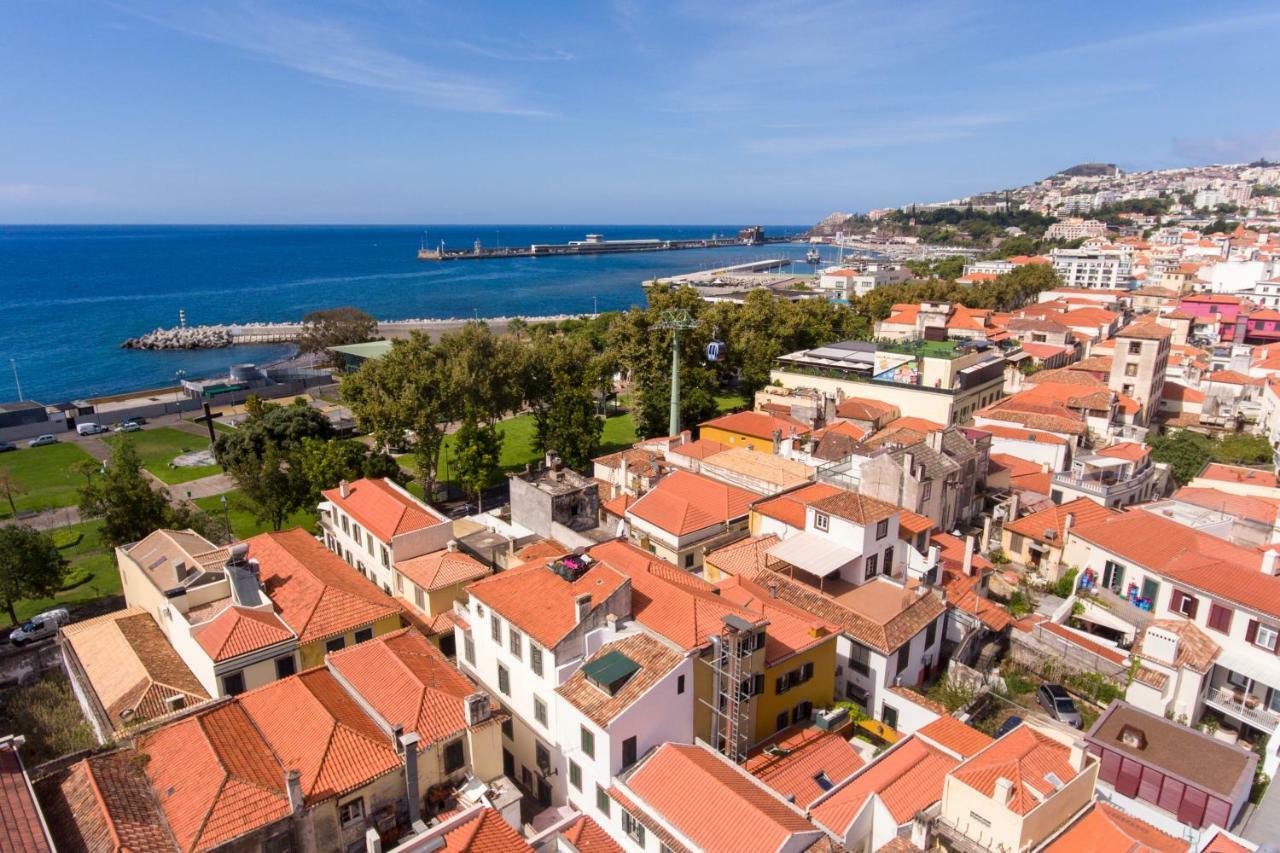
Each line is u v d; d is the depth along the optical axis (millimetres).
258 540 58500
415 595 55750
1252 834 35750
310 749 34688
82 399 166875
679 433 104188
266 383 159375
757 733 43500
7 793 30641
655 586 46469
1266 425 107000
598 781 37500
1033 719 46250
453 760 37250
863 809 35125
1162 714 45281
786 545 55250
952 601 54625
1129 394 110250
